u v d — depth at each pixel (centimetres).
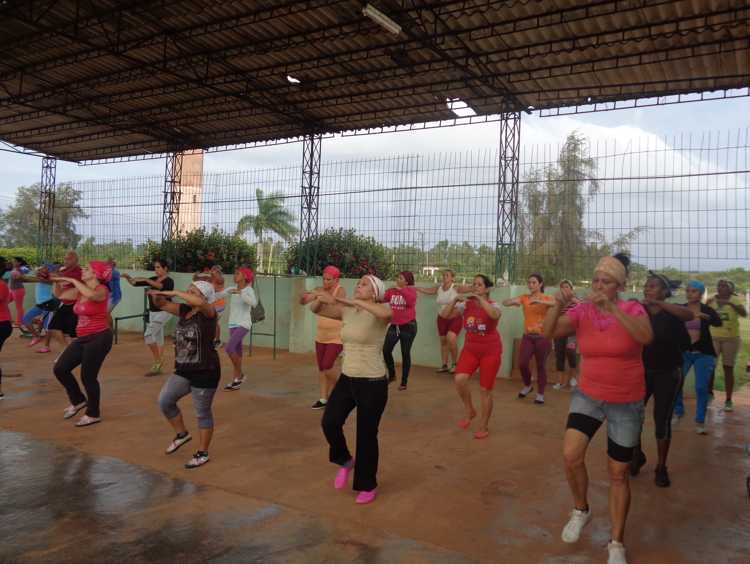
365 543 382
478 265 1066
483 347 645
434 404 812
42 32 1062
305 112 1307
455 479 510
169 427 648
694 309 693
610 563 358
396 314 910
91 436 608
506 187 1045
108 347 658
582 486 387
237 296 881
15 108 1482
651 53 891
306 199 1370
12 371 962
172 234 1642
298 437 626
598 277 363
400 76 1091
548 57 942
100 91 1347
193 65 1125
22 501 436
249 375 998
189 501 444
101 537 380
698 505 466
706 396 694
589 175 958
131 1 932
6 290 759
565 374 978
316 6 881
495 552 375
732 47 841
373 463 453
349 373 460
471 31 885
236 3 909
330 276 638
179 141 1634
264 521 412
